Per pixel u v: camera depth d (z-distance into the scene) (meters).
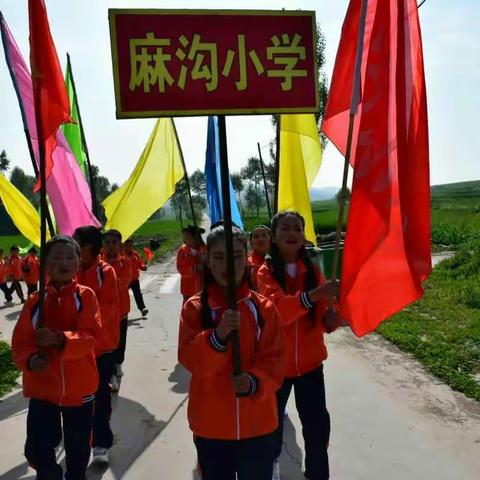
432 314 8.73
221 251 2.69
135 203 6.24
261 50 2.79
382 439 4.28
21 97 4.43
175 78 2.72
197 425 2.68
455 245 22.11
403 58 3.17
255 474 2.66
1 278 13.52
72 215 5.16
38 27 3.22
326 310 3.45
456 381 5.46
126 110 2.69
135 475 3.89
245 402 2.63
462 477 3.68
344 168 3.12
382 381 5.65
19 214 5.57
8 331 10.01
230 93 2.77
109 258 6.02
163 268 20.12
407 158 3.23
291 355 3.38
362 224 3.13
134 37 2.68
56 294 3.32
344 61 3.35
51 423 3.24
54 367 3.20
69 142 6.45
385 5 3.16
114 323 4.24
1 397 5.63
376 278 3.19
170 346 7.64
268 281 3.48
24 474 3.95
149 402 5.36
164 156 6.27
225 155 2.70
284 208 5.02
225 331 2.53
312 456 3.41
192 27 2.72
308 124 4.82
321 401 3.44
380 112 3.16
